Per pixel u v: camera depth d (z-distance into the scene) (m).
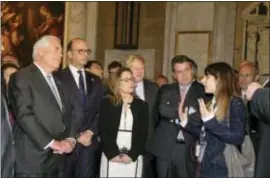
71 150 4.76
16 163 4.44
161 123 5.56
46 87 4.57
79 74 5.63
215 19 10.34
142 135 5.52
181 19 10.70
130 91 5.57
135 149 5.46
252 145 4.52
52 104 4.55
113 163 5.45
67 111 4.80
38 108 4.46
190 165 5.33
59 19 11.95
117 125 5.50
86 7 11.66
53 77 4.83
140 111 5.55
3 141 3.33
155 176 6.04
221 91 4.26
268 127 2.95
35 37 12.23
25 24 12.35
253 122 4.24
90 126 5.59
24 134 4.47
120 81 5.57
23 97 4.43
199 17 10.51
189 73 5.46
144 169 5.80
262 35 9.98
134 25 11.19
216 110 4.25
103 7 11.51
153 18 11.02
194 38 10.52
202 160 4.27
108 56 11.36
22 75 4.51
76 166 5.47
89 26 11.59
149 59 10.98
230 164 4.16
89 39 11.55
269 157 2.94
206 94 5.33
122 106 5.55
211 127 4.09
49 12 12.09
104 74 11.34
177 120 5.41
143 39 11.11
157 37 10.97
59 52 4.71
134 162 5.50
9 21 12.45
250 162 4.24
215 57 10.30
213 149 4.21
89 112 5.56
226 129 4.11
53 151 4.55
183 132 5.38
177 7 10.75
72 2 11.78
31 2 12.30
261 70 9.91
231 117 4.21
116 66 6.46
